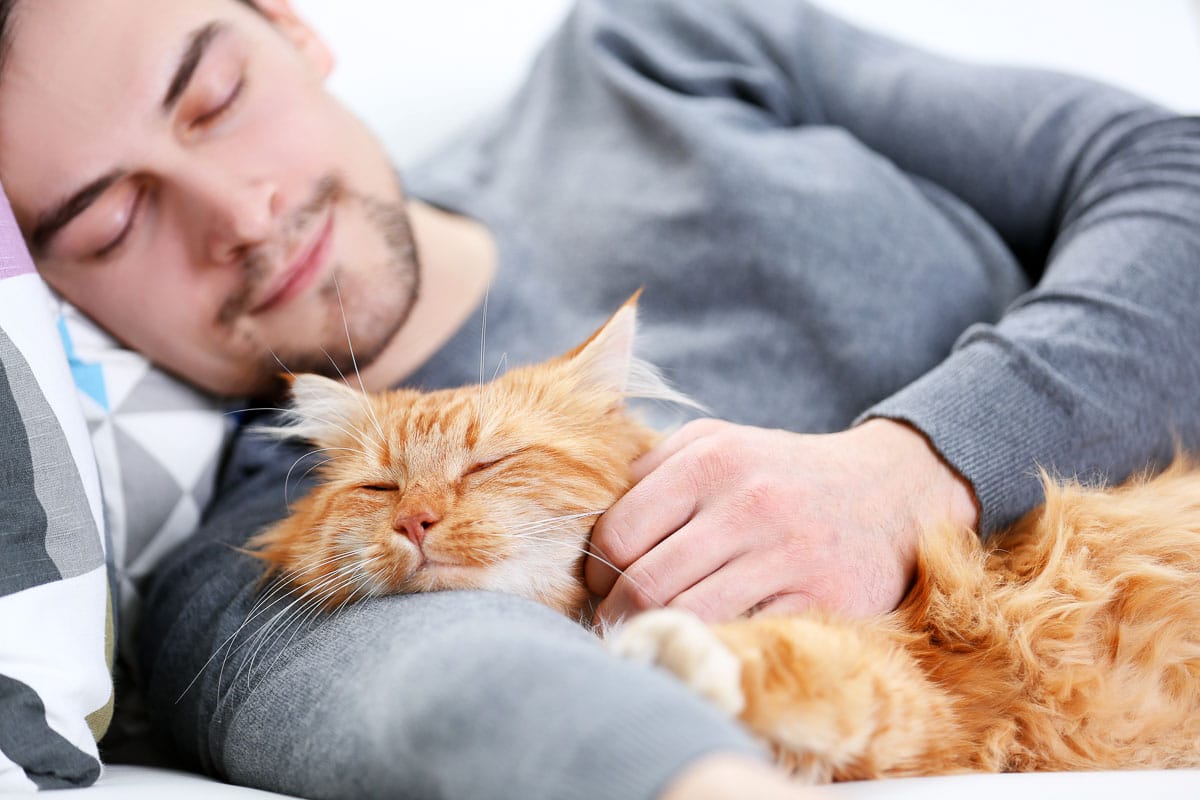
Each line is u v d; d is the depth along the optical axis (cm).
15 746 108
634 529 128
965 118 224
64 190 173
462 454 138
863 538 133
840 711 100
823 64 250
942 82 231
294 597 140
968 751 123
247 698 125
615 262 210
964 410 145
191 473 193
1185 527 143
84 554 127
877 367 186
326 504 146
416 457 140
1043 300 169
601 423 147
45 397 129
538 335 206
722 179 206
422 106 283
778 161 211
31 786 108
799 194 203
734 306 199
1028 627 132
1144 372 156
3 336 127
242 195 181
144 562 184
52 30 166
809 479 133
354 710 101
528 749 75
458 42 290
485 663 86
